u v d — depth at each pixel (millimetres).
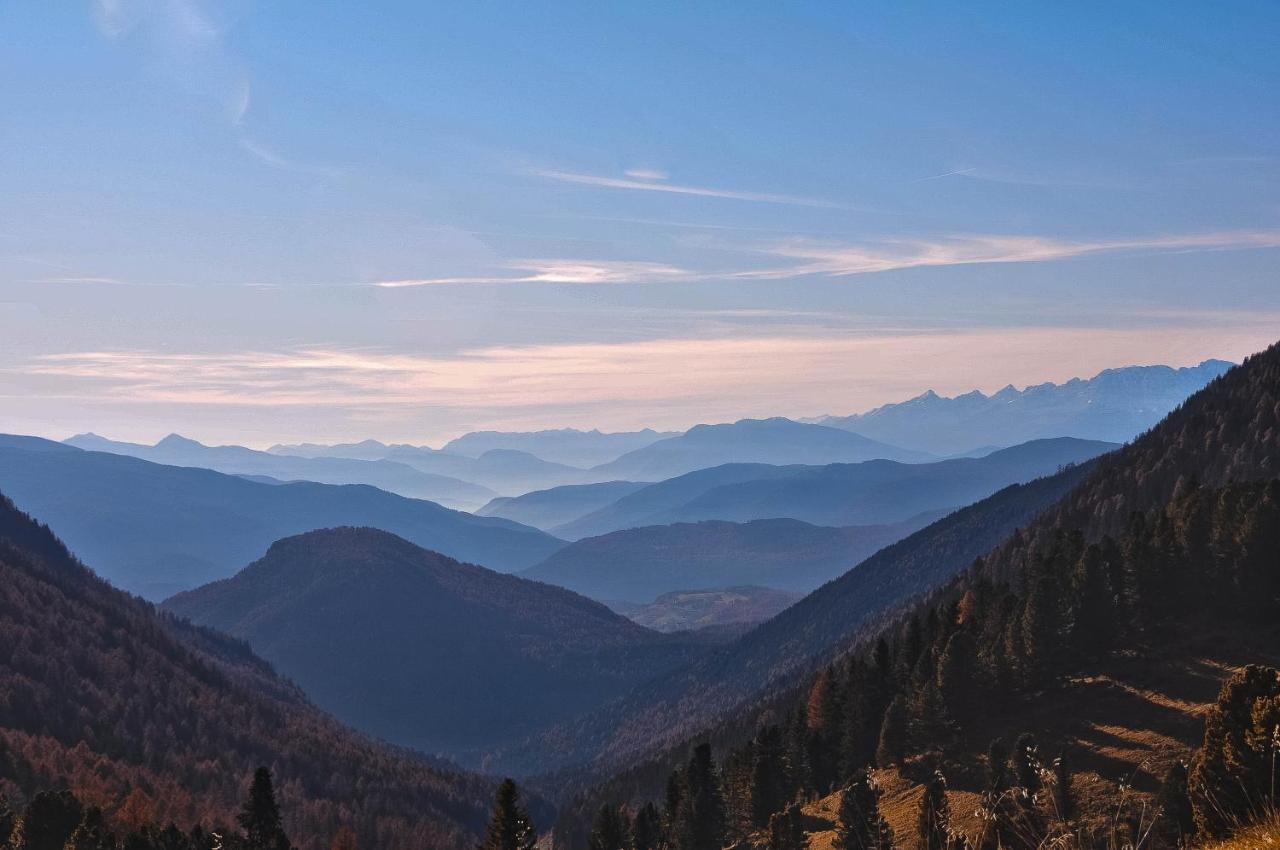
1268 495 111125
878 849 76938
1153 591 115938
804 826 99688
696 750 112625
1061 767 60906
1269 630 106375
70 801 100625
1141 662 107500
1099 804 62812
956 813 80062
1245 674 48094
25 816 99188
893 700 118125
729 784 120688
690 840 103188
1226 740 46469
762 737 117500
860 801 79250
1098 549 117875
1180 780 52938
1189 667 103188
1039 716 103438
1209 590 114375
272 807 91562
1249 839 19781
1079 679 108750
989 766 85125
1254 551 109062
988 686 111250
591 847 109688
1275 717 41844
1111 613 112750
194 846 98188
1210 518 119375
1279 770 40312
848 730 120125
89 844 93625
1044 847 24109
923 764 104125
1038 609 111938
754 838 107562
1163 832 43875
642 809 115062
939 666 109500
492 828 86312
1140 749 88312
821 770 119250
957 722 107750
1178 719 93000
